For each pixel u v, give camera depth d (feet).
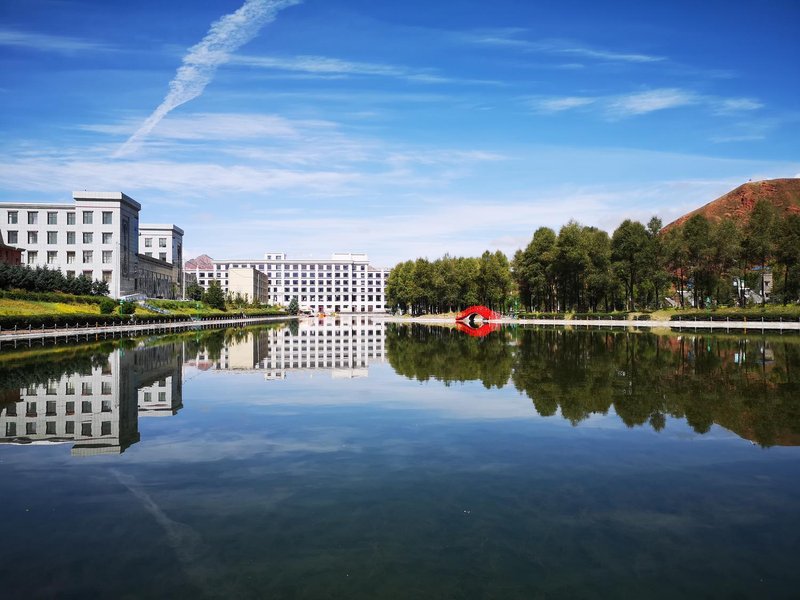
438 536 26.03
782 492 31.81
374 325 308.81
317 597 20.90
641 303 390.21
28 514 28.35
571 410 53.88
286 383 73.56
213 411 54.13
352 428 46.62
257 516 28.17
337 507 29.30
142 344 146.61
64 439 43.19
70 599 20.75
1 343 143.02
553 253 309.42
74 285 260.83
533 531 26.66
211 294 412.36
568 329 231.09
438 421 49.21
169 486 32.40
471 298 375.25
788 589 21.86
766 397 60.49
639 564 23.66
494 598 20.92
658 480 33.68
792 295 269.23
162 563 23.43
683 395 61.87
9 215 318.65
